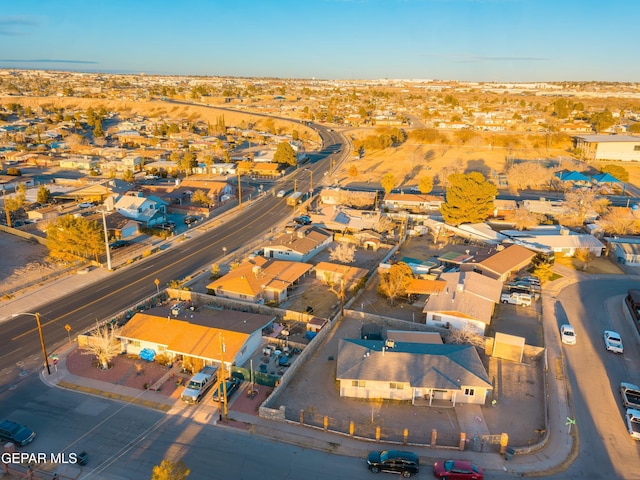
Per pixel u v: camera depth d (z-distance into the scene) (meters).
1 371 47.62
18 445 37.12
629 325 58.91
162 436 38.56
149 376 47.00
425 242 91.12
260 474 34.59
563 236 85.62
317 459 36.25
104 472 34.69
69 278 71.56
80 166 157.00
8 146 185.50
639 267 78.50
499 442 38.19
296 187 134.12
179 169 152.50
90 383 45.88
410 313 61.69
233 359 46.97
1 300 63.56
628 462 36.66
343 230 94.88
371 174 150.38
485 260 73.25
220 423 40.16
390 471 34.69
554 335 56.34
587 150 168.62
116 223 89.62
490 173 148.12
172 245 86.88
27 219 99.75
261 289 64.19
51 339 54.12
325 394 44.59
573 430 40.19
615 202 118.38
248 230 96.06
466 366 44.84
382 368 44.53
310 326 55.81
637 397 43.88
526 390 45.81
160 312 55.94
